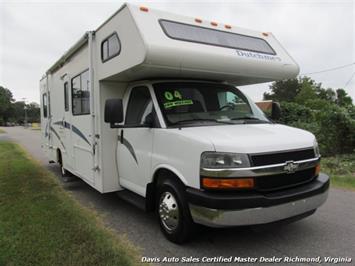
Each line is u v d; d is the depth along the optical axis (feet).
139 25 12.96
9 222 15.06
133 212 17.30
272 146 11.42
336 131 35.60
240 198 10.72
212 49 14.08
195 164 11.57
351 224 15.33
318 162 12.93
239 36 15.94
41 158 38.96
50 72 27.61
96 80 16.84
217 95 15.78
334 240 13.53
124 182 16.72
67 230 14.08
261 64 15.52
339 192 21.25
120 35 14.19
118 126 15.01
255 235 13.97
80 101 19.66
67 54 20.92
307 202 12.02
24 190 21.52
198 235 13.80
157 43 12.59
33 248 12.30
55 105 26.32
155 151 13.80
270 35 17.76
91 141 17.87
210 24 15.19
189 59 13.26
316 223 15.44
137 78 15.92
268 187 11.29
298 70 17.30
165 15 13.97
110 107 13.52
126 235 14.14
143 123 14.75
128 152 15.98
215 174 10.96
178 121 13.85
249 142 11.24
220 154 10.96
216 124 13.80
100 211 17.47
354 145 35.53
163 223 13.78
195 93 15.31
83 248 12.32
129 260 11.57
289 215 11.57
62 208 17.31
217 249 12.71
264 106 61.62
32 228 14.29
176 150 12.51
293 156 11.87
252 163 10.89
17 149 49.88
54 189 22.04
